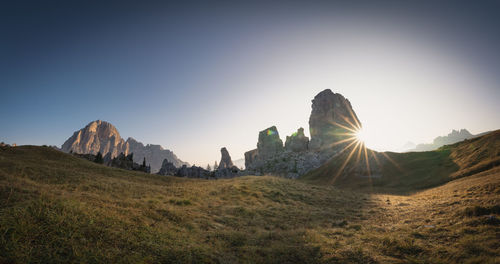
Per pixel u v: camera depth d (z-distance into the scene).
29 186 14.15
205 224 14.21
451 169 48.25
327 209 23.58
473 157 47.78
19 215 8.40
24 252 6.50
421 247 10.07
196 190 27.89
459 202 17.75
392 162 79.25
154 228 10.91
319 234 13.65
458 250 9.23
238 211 19.30
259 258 9.84
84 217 9.65
